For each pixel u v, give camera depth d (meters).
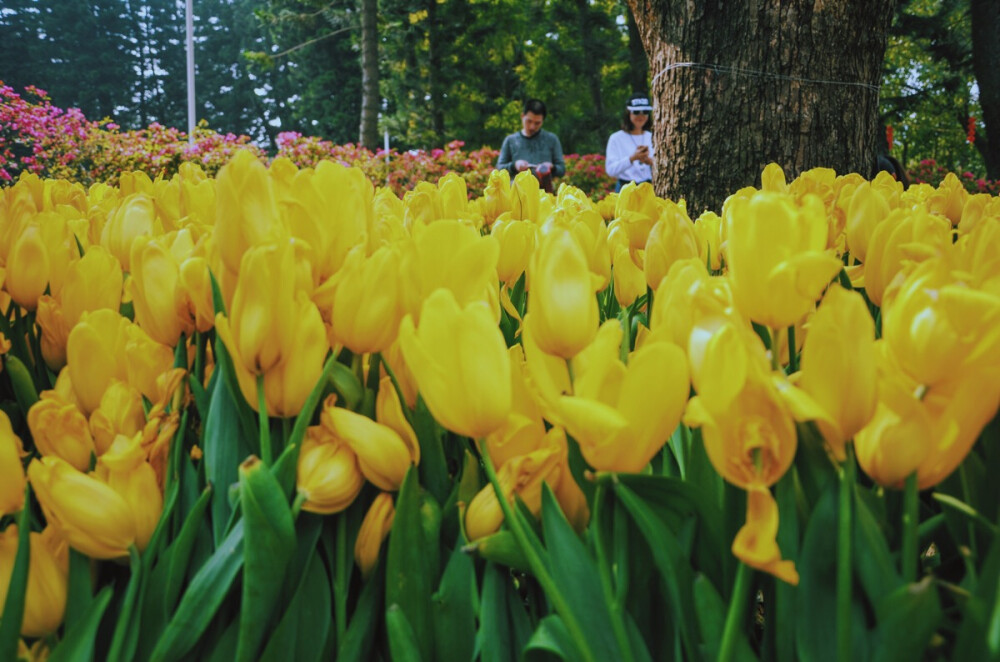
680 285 0.69
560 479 0.73
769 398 0.55
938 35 21.45
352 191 0.85
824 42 3.53
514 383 0.73
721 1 3.63
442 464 0.79
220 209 0.75
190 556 0.75
